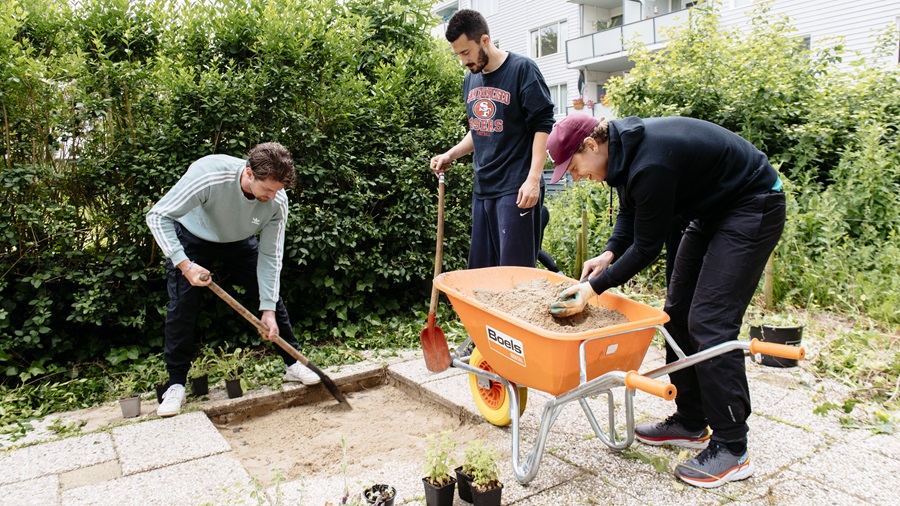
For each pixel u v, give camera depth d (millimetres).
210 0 4672
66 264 4172
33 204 3936
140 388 3973
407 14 5941
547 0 22266
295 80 4578
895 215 5617
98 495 2586
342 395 3871
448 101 5898
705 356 2354
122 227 4293
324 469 3010
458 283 3184
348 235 4852
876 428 3117
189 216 3627
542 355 2383
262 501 2432
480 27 3650
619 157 2447
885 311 4719
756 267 2527
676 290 2881
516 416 2750
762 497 2502
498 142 3879
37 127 3992
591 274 2908
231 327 4617
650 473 2736
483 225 4141
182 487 2660
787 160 6438
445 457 2502
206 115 4289
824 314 5188
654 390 1905
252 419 3748
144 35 4418
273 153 3150
